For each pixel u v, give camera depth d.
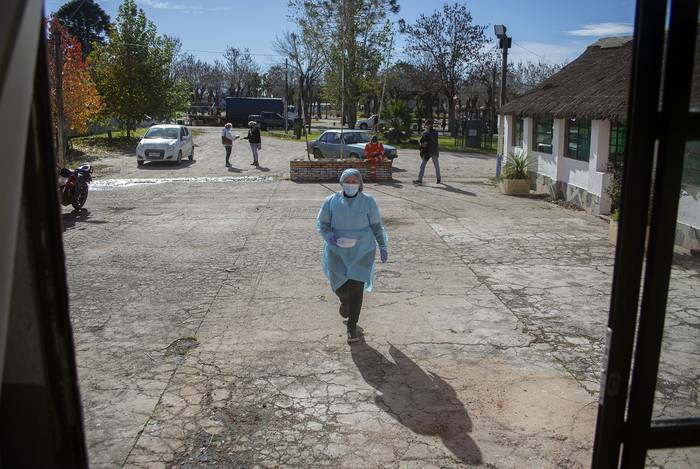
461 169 22.97
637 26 1.68
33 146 1.35
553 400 4.55
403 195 15.46
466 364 5.20
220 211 13.09
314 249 9.48
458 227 11.30
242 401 4.54
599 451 1.92
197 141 35.91
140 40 32.06
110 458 3.77
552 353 5.45
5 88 1.04
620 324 1.82
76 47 24.44
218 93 76.56
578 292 7.28
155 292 7.28
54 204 1.42
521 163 15.70
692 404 2.03
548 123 15.66
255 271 8.20
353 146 21.70
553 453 3.85
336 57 35.19
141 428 4.14
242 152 29.42
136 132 40.84
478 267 8.42
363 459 3.79
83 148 28.66
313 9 34.22
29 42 1.12
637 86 1.69
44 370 1.46
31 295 1.42
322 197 15.00
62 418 1.51
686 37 1.66
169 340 5.74
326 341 5.70
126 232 10.91
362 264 5.60
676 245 1.95
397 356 5.36
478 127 35.16
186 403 4.50
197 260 8.84
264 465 3.72
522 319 6.32
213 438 4.02
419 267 8.41
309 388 4.75
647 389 1.86
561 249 9.56
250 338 5.79
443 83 41.31
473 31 40.12
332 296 7.08
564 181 14.48
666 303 1.80
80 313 6.52
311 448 3.91
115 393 4.66
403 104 36.34
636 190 1.75
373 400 4.55
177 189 16.64
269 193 15.77
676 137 1.69
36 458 1.50
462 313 6.51
